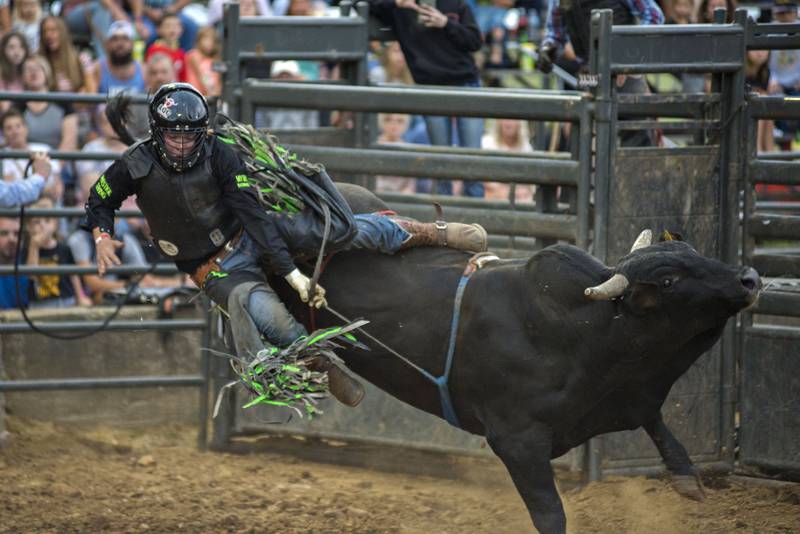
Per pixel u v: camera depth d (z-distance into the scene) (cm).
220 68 2455
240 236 1727
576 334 1656
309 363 1700
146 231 2950
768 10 3422
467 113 2228
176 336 2758
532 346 1686
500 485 2305
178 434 2666
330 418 2439
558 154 2522
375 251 1784
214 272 1725
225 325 1889
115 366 2723
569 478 2239
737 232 2200
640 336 1622
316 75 3725
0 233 2794
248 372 1673
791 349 2153
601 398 1702
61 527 2002
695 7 3181
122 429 2692
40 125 3209
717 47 2133
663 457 1795
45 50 3288
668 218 2161
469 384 1733
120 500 2158
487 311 1709
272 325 1686
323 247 1664
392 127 3372
